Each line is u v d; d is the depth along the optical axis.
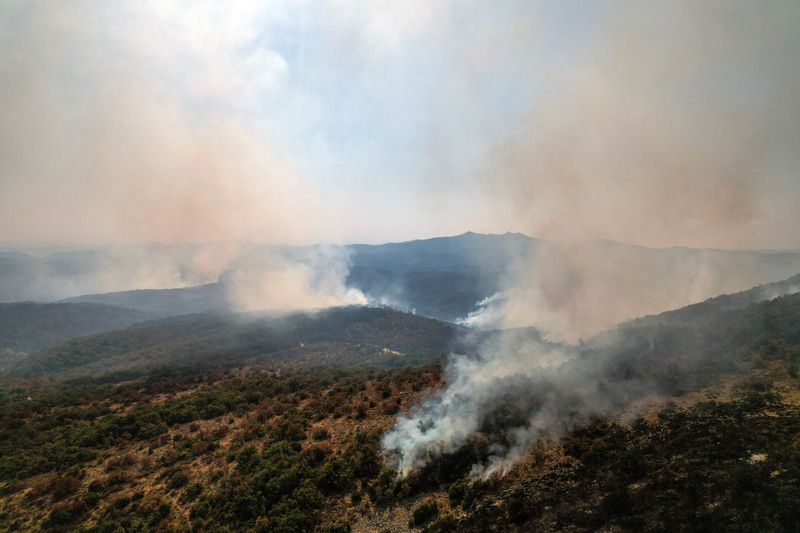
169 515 34.28
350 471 36.00
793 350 34.78
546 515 25.34
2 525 34.59
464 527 27.12
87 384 95.25
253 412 54.66
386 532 29.31
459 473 33.38
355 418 46.66
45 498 37.66
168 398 69.75
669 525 20.48
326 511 32.78
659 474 24.83
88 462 43.91
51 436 51.72
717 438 26.23
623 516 22.67
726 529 18.92
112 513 34.81
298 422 47.12
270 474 36.78
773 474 21.09
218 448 44.41
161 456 43.91
